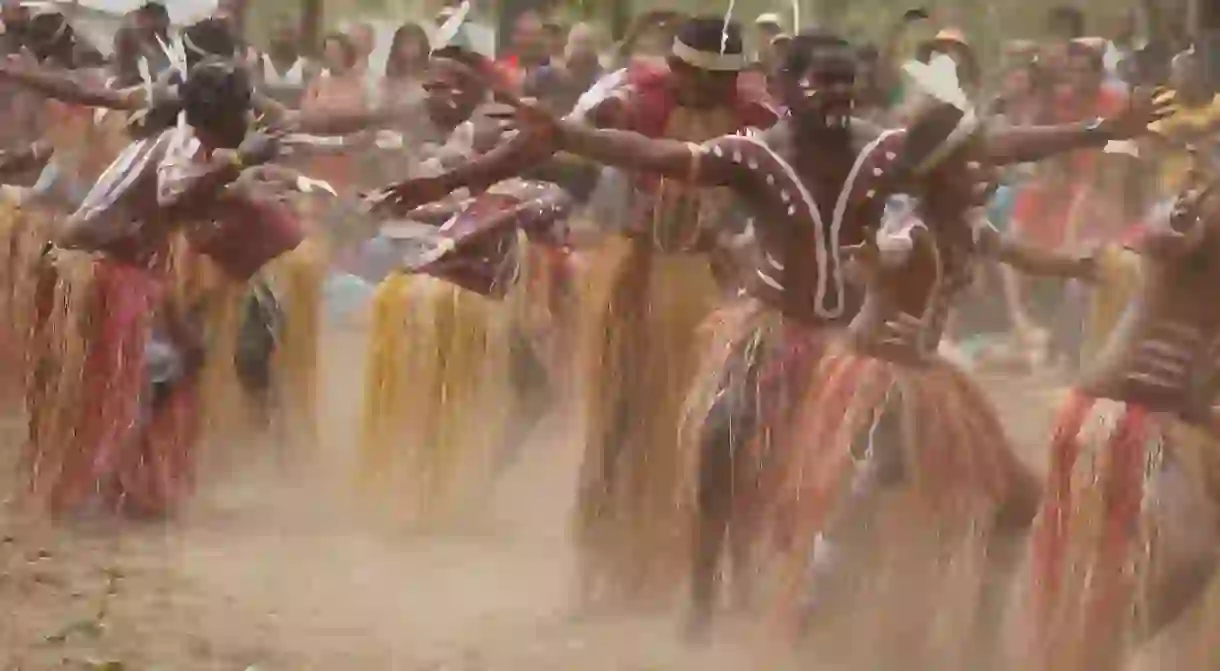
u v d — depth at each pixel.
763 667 6.87
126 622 7.32
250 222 9.66
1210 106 7.50
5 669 6.68
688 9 10.06
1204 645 6.43
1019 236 11.45
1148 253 6.44
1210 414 6.40
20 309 10.87
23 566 8.12
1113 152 10.92
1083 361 11.75
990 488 6.71
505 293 9.20
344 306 12.68
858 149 6.93
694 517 7.13
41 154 11.18
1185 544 6.26
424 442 9.09
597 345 7.93
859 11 14.26
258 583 7.98
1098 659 6.32
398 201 6.64
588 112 7.64
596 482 7.86
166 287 9.29
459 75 6.83
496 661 7.00
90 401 9.09
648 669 6.93
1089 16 13.54
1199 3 12.20
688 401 7.27
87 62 12.24
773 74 7.90
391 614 7.56
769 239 7.09
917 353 6.81
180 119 9.17
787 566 6.84
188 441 9.29
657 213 7.83
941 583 6.64
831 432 6.78
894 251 6.80
